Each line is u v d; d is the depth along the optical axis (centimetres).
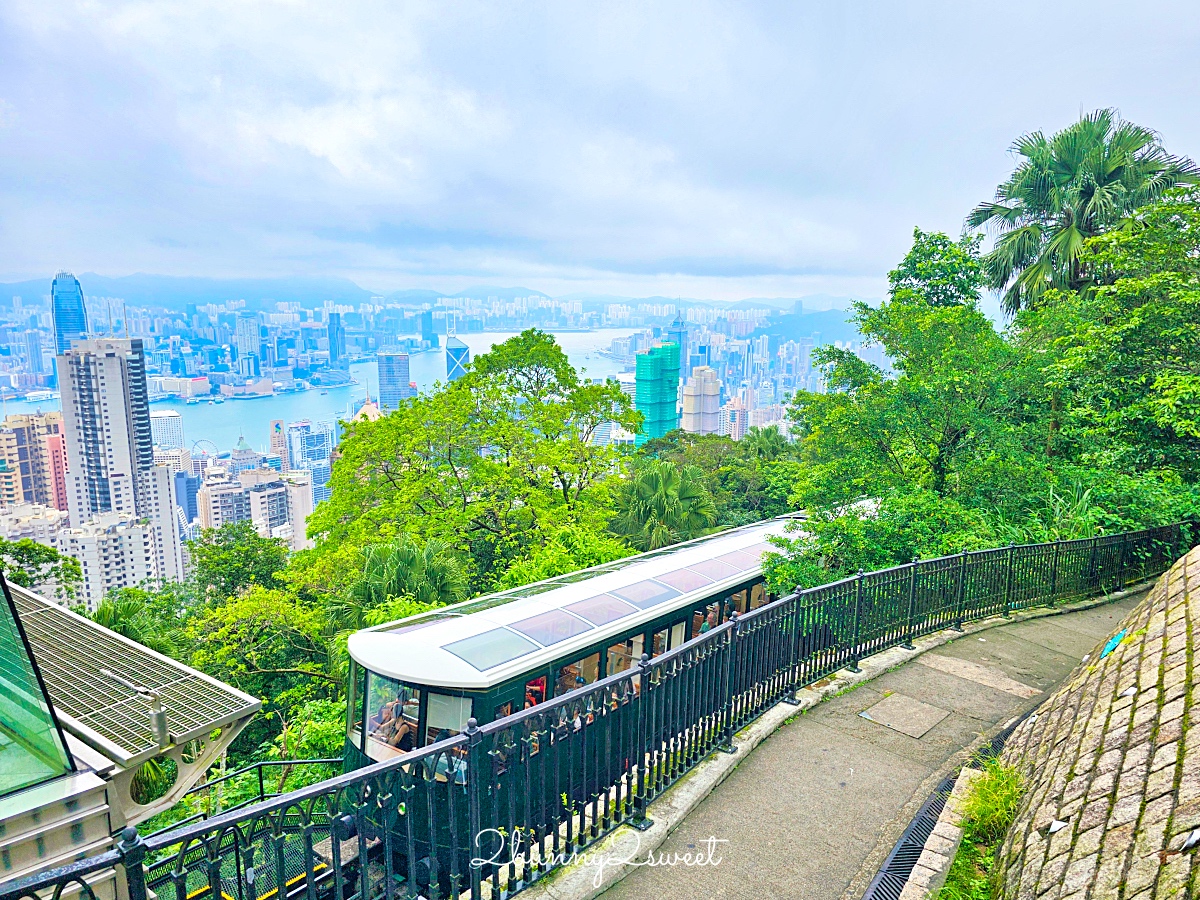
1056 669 819
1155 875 296
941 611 927
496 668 895
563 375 2866
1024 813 448
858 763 600
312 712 1488
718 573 1280
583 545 1997
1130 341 1457
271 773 1353
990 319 1419
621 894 437
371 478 2589
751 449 4006
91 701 836
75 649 973
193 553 2880
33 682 666
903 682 769
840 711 697
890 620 856
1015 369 1305
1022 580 1044
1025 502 1322
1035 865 380
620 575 1236
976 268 2148
